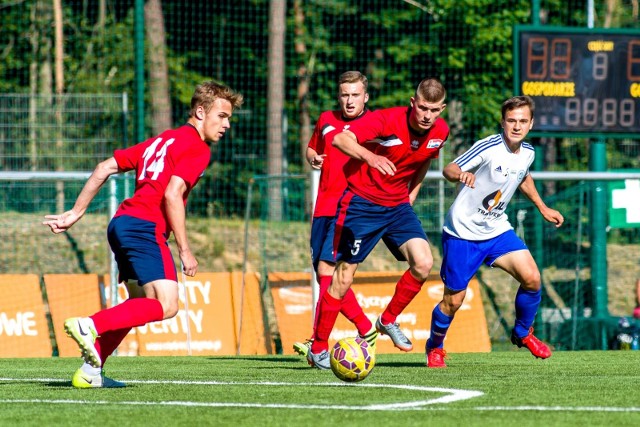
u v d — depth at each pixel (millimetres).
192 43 78188
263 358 27656
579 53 38188
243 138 72750
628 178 33250
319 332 21625
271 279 33000
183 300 32188
